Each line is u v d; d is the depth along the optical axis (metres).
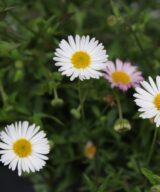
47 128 0.26
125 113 0.26
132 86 0.24
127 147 0.26
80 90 0.23
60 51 0.21
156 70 0.26
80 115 0.25
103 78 0.24
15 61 0.25
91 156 0.26
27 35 0.26
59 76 0.23
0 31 0.25
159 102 0.20
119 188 0.24
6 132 0.21
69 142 0.26
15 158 0.20
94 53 0.21
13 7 0.23
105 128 0.25
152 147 0.22
